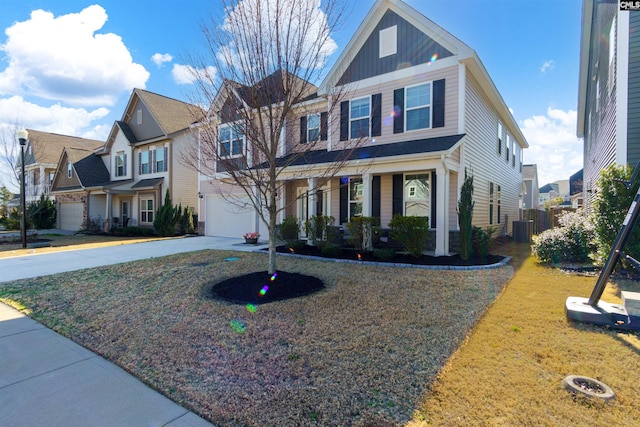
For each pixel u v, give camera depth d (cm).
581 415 219
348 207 1147
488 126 1238
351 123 1102
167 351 335
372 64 1076
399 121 1027
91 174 2175
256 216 1284
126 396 260
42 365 314
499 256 890
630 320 363
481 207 1147
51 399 256
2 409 243
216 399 250
